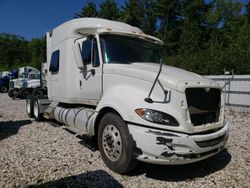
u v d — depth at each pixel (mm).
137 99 4730
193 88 4711
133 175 4910
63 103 8203
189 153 4379
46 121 9812
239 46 23984
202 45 46625
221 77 17672
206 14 51781
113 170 4996
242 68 22062
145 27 52844
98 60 6023
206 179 4809
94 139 6328
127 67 5352
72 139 7090
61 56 7641
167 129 4387
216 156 5965
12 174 4875
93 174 4910
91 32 6797
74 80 6980
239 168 5305
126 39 6363
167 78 4672
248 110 14352
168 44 47500
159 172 5059
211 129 4816
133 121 4578
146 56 6430
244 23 52125
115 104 4930
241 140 7383
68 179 4703
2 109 13695
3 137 7387
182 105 4496
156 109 4480
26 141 6941
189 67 25312
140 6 53062
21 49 99562
